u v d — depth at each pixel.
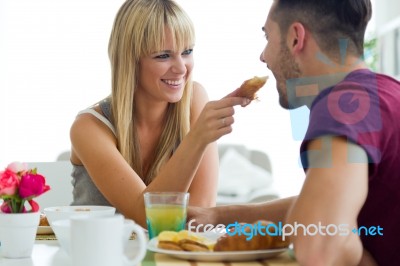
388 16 6.07
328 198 1.26
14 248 1.48
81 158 2.30
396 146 1.37
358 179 1.28
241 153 5.96
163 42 2.24
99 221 1.16
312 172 1.30
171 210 1.61
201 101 2.59
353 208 1.27
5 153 6.10
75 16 6.07
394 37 5.31
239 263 1.38
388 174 1.38
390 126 1.37
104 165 2.19
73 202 2.48
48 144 6.13
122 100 2.34
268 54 1.59
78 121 2.36
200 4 6.10
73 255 1.17
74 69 6.09
